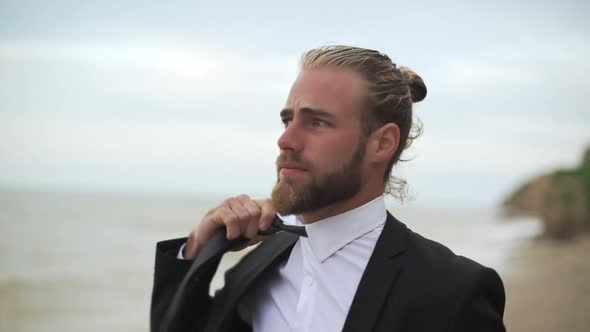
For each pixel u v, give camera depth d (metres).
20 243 22.75
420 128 2.04
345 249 1.69
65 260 18.58
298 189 1.60
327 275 1.67
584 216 16.28
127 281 14.90
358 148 1.64
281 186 1.63
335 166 1.60
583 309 7.64
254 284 1.87
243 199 1.88
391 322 1.51
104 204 51.94
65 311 11.48
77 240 24.59
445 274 1.56
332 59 1.69
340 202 1.68
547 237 16.91
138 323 10.56
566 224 16.41
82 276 15.56
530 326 6.82
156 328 1.88
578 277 10.12
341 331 1.56
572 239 16.19
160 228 30.44
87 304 12.15
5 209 39.97
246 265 1.94
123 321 10.71
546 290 9.09
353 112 1.63
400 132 1.77
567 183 16.70
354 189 1.65
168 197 73.50
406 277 1.57
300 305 1.67
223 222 1.85
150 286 14.28
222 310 1.84
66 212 39.84
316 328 1.60
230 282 1.91
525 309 7.76
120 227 30.66
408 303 1.52
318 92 1.63
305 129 1.63
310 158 1.60
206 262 1.79
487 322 1.50
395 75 1.76
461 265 1.59
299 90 1.67
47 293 13.23
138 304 12.20
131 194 83.19
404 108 1.77
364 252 1.68
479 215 52.34
